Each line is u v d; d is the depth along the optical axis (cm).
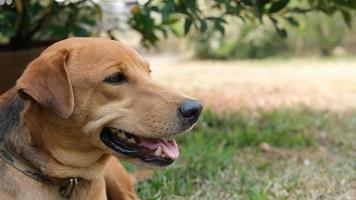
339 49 434
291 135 179
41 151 95
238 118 201
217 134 177
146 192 129
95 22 159
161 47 452
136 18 158
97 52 94
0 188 96
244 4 145
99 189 102
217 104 242
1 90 146
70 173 96
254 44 416
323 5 160
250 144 172
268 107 235
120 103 93
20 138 96
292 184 136
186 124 92
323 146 175
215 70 367
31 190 95
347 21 160
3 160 97
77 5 156
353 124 205
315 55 430
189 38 420
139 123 92
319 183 138
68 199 98
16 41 161
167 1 133
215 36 404
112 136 96
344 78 324
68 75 91
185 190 133
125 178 119
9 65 146
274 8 146
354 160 158
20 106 96
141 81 95
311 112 223
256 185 134
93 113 93
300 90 284
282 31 151
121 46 98
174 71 364
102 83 93
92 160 97
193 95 267
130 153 95
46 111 92
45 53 94
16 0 144
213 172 143
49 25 160
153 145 95
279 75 341
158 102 92
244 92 278
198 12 164
